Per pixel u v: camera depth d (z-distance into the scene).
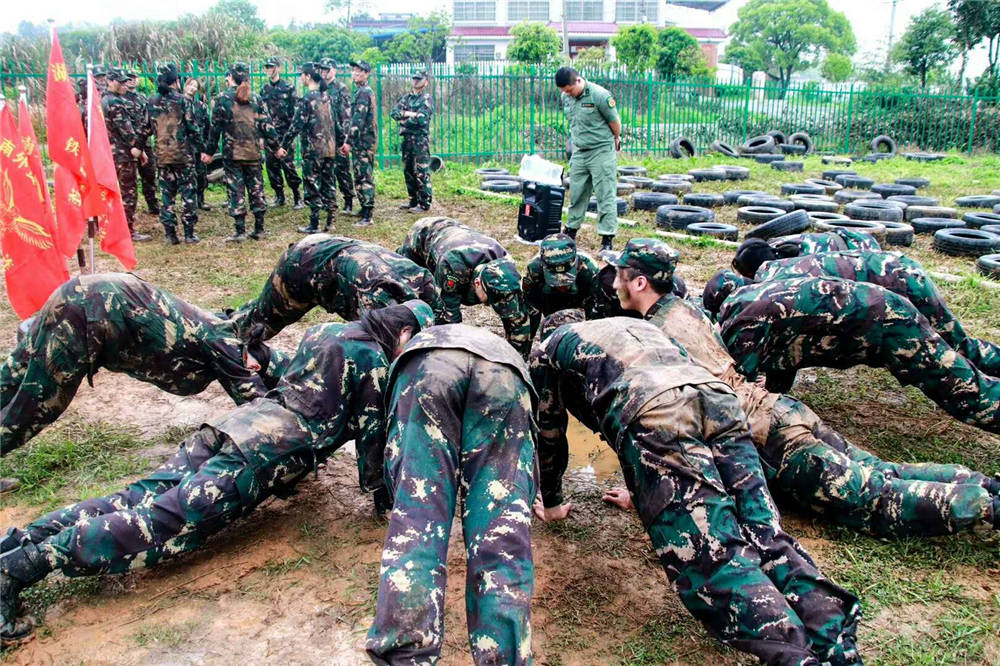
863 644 3.18
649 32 34.84
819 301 4.14
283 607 3.41
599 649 3.19
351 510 4.18
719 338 4.01
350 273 4.70
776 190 15.06
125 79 10.30
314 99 10.33
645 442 3.09
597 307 5.06
